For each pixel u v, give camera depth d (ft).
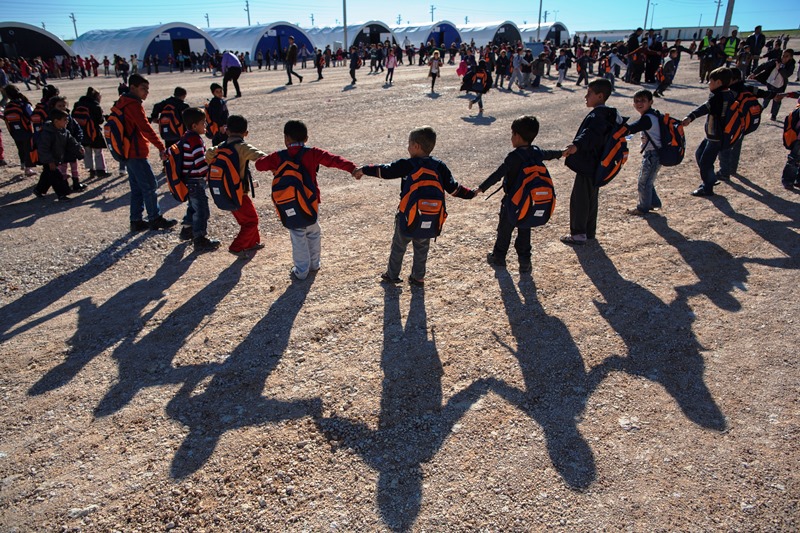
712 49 68.49
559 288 16.05
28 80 92.53
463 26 192.34
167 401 11.25
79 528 8.35
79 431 10.41
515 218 15.24
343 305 15.12
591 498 8.77
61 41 127.44
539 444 9.93
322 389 11.57
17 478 9.32
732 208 22.65
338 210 23.00
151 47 136.26
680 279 16.49
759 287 15.84
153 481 9.20
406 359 12.61
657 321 14.12
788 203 23.09
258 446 9.96
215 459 9.66
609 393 11.34
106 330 14.03
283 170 14.64
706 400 11.05
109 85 92.63
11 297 16.01
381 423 10.52
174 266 17.89
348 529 8.27
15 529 8.35
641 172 21.43
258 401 11.23
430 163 13.76
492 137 37.42
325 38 165.48
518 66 64.85
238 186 16.28
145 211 23.49
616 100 55.62
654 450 9.75
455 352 12.88
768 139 35.58
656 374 11.93
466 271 17.21
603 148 17.21
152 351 13.07
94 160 29.55
